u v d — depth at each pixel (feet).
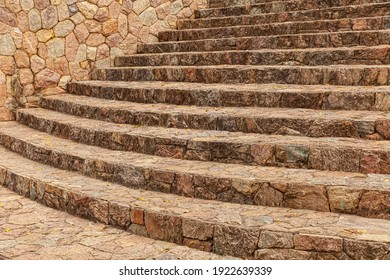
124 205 14.79
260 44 26.96
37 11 26.96
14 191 18.79
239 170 15.71
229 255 12.98
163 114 20.24
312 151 15.52
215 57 26.35
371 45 23.88
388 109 18.02
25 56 26.73
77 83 27.61
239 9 32.53
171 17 33.71
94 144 20.31
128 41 31.30
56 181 17.38
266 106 20.22
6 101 26.40
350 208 13.51
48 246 13.71
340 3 28.73
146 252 13.32
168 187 15.93
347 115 17.48
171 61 28.09
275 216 13.51
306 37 25.48
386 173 14.71
